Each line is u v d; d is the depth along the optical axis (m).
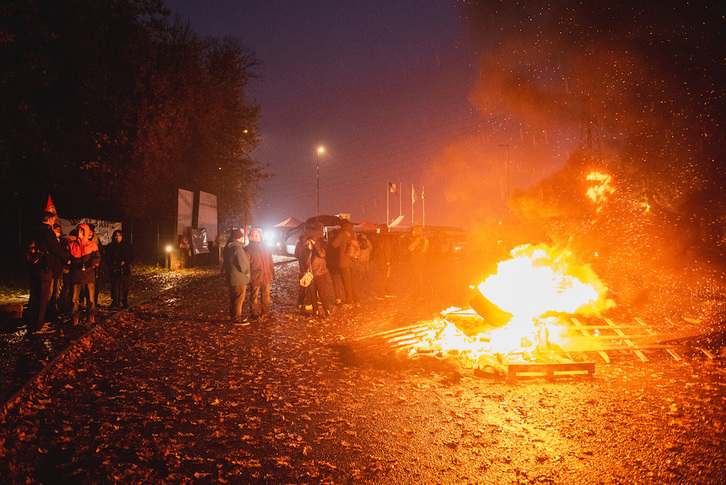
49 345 8.96
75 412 6.08
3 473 4.41
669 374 7.62
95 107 20.55
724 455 4.90
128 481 4.45
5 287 16.89
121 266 13.58
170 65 27.83
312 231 12.99
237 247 11.89
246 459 4.91
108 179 23.97
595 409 6.17
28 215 21.64
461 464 4.80
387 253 15.87
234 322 11.97
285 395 6.80
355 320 12.32
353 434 5.51
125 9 22.92
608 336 9.05
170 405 6.38
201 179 34.94
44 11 17.64
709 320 10.74
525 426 5.68
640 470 4.64
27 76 15.80
